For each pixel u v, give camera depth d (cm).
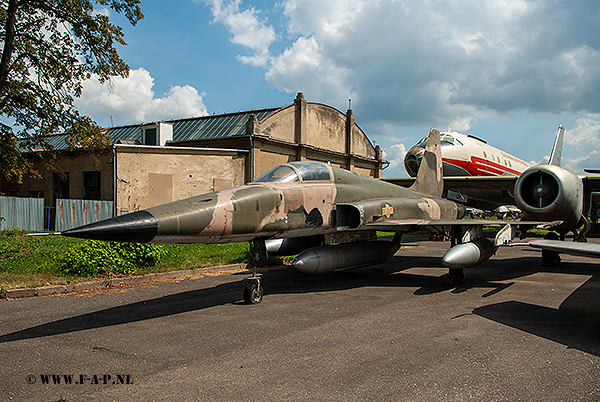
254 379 331
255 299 613
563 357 388
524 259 1182
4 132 1513
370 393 305
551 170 909
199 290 701
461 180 1498
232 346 413
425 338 442
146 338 439
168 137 2408
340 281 815
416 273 929
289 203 668
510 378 337
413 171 1770
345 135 2727
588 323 508
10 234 1497
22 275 721
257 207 609
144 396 300
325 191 743
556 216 913
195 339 436
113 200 1722
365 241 899
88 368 354
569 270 968
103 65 1519
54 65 1478
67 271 751
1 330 466
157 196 1814
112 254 791
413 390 311
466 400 296
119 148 1722
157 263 882
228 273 886
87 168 1900
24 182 2217
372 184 895
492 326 491
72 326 483
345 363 367
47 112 1538
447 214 1121
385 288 741
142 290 697
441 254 1317
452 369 354
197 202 550
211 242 570
